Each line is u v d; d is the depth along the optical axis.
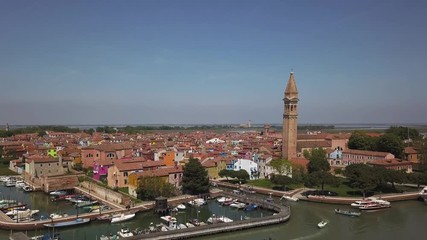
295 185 190.88
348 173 174.25
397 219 136.62
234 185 194.12
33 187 185.00
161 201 141.88
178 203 156.75
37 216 135.00
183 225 123.06
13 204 152.00
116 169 173.25
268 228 126.12
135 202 150.38
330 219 136.75
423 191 163.88
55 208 150.25
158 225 125.12
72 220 126.94
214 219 130.12
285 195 170.38
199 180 167.75
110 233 118.69
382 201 151.62
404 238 116.12
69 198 165.25
